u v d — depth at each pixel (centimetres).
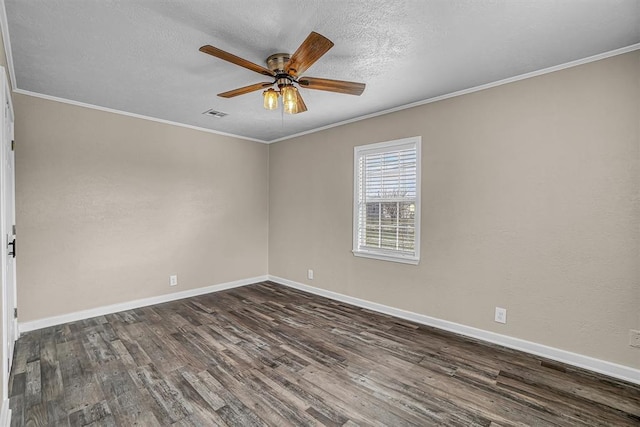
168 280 423
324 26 203
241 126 447
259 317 364
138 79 286
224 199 483
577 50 232
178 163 430
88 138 354
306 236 476
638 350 228
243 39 219
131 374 240
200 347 286
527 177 273
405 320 355
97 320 350
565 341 257
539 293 269
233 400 210
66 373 241
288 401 209
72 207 345
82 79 286
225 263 486
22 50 232
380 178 382
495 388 223
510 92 281
